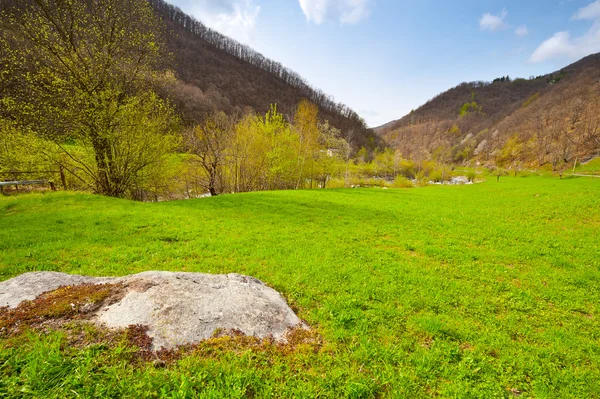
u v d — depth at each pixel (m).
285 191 34.88
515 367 5.58
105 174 23.98
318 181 58.62
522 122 167.50
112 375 3.99
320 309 7.23
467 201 32.41
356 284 9.00
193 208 19.92
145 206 19.06
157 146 24.83
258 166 40.34
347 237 15.23
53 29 20.83
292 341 5.55
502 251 13.74
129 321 5.00
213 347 4.84
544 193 35.34
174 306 5.44
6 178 23.72
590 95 140.50
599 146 103.94
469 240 15.72
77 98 20.86
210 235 13.77
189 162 35.41
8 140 20.67
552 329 7.13
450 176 112.81
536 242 15.30
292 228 16.31
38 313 5.00
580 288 9.74
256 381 4.38
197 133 35.50
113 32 22.64
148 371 4.15
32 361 3.97
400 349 5.79
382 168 102.75
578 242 15.11
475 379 5.18
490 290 9.34
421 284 9.49
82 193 20.80
